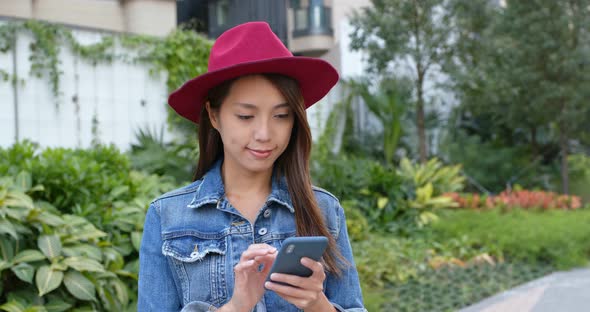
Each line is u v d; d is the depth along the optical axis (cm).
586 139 1404
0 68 732
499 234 699
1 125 732
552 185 1312
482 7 1063
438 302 490
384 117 1105
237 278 122
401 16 1059
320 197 150
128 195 443
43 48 761
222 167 151
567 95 1111
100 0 1030
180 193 145
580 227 722
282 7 1077
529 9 1129
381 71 1090
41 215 321
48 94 768
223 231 141
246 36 136
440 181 932
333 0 1348
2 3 893
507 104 1255
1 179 344
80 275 309
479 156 1279
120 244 369
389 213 780
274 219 145
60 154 429
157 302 138
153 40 854
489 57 1115
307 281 118
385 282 560
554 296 514
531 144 1442
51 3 980
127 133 830
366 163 879
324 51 1321
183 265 138
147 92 848
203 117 150
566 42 1116
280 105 132
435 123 1284
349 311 141
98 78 810
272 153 134
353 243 642
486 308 478
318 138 1026
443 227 750
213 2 1060
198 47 887
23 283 309
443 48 1088
